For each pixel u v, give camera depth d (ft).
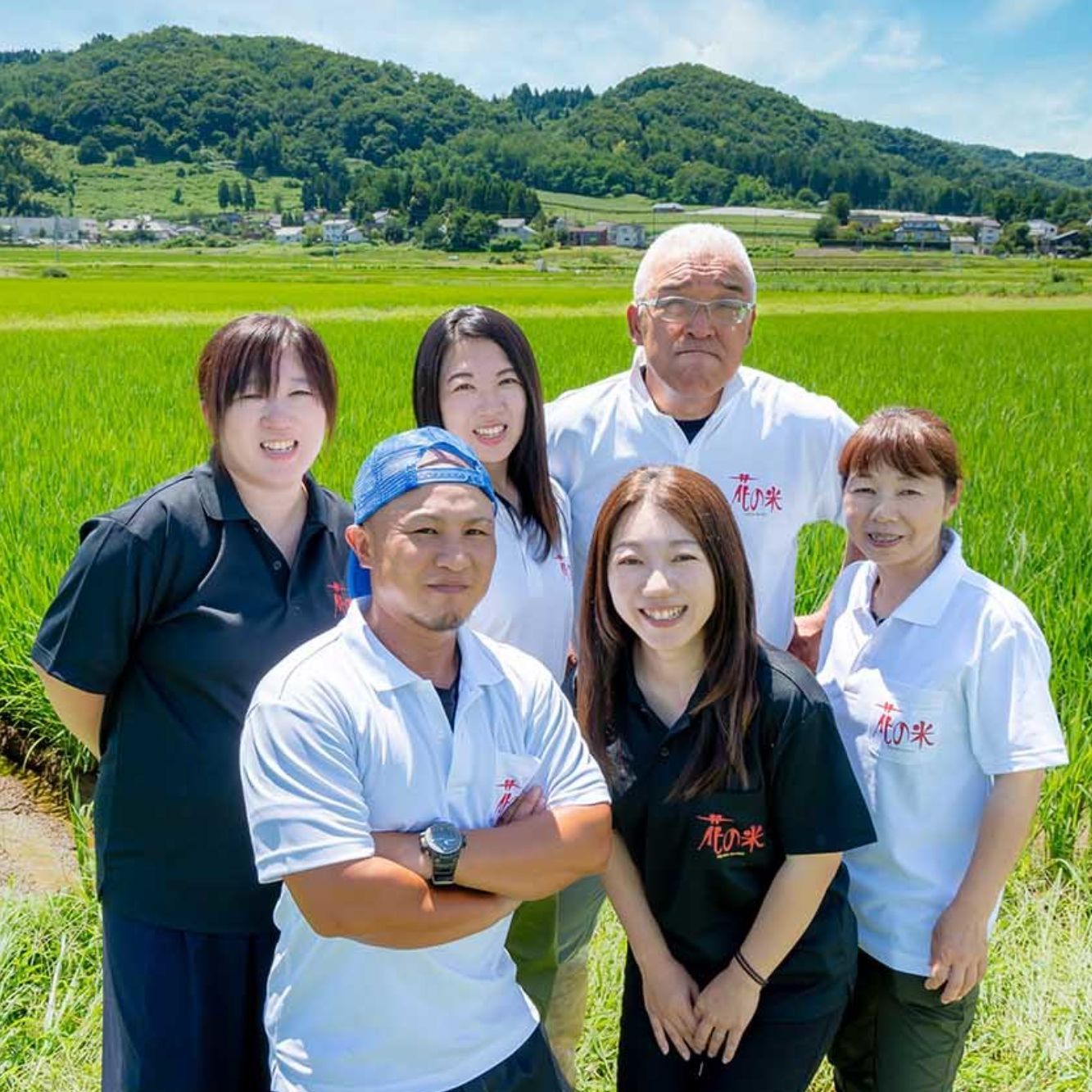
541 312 132.77
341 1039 7.22
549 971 9.99
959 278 241.96
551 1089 7.84
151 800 8.65
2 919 12.98
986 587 9.24
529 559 10.71
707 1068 8.88
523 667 8.00
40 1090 10.73
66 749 18.19
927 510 9.11
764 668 8.46
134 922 8.73
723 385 11.78
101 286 180.45
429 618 7.18
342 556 9.28
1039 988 12.05
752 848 8.57
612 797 8.89
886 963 9.28
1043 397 54.03
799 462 11.90
